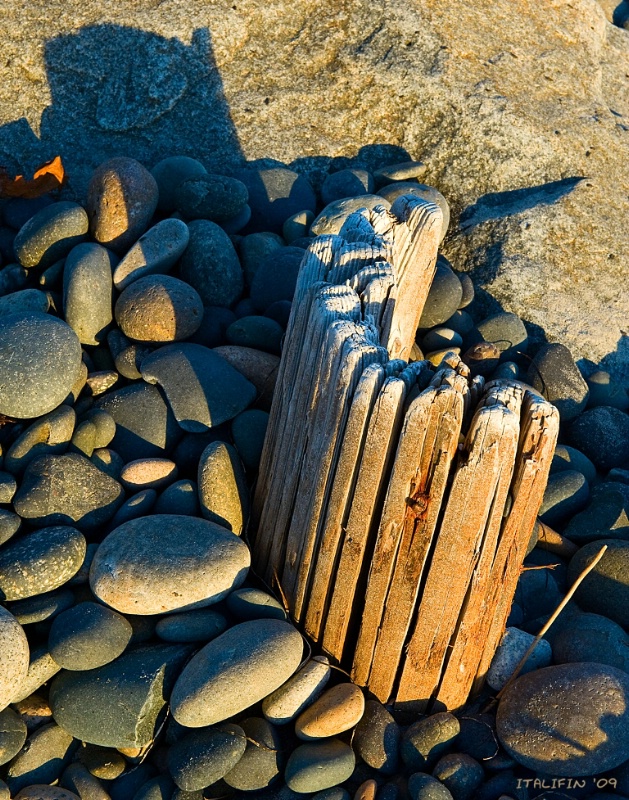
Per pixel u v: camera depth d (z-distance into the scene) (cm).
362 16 157
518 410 94
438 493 95
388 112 153
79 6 152
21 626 101
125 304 122
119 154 149
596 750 98
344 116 153
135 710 99
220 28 152
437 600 98
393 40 155
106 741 99
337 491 99
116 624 101
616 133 156
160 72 151
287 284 130
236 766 99
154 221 140
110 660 101
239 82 153
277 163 151
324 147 152
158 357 118
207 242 131
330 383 99
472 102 151
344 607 102
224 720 101
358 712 100
